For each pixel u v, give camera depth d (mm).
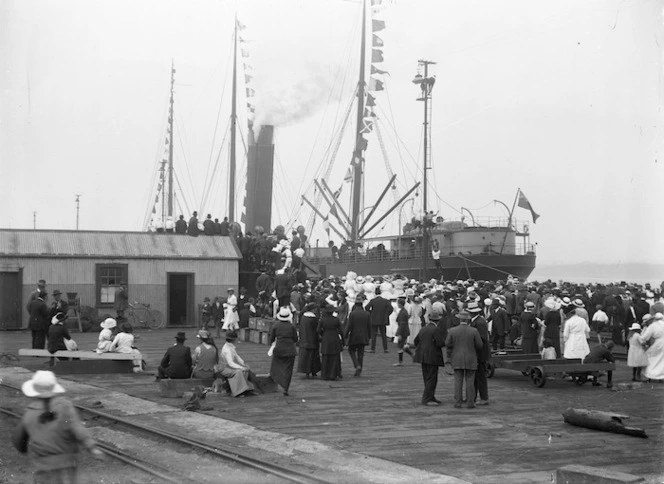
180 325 39312
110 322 22328
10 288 36000
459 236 57438
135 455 11703
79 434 7852
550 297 25734
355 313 21625
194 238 40875
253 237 43938
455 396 16484
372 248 64688
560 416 15438
